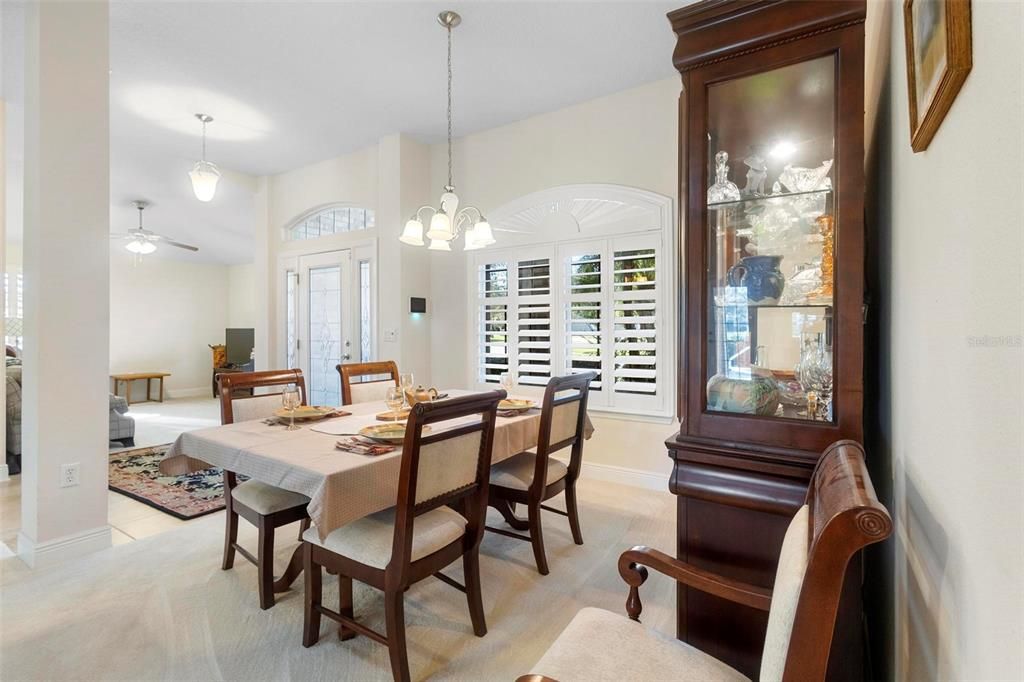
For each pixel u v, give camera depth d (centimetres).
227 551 243
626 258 369
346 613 188
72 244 254
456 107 400
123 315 852
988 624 60
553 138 407
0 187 387
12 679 168
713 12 147
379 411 270
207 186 410
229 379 250
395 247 456
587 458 392
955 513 74
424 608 213
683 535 152
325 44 313
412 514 163
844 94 131
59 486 251
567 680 105
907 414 111
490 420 191
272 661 178
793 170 143
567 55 325
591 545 274
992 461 59
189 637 191
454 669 175
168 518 312
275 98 385
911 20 94
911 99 94
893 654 123
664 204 354
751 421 144
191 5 275
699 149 152
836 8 131
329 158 518
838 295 132
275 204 578
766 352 148
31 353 248
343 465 168
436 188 479
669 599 221
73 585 228
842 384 132
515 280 427
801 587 78
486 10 280
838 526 76
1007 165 54
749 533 143
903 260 116
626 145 372
